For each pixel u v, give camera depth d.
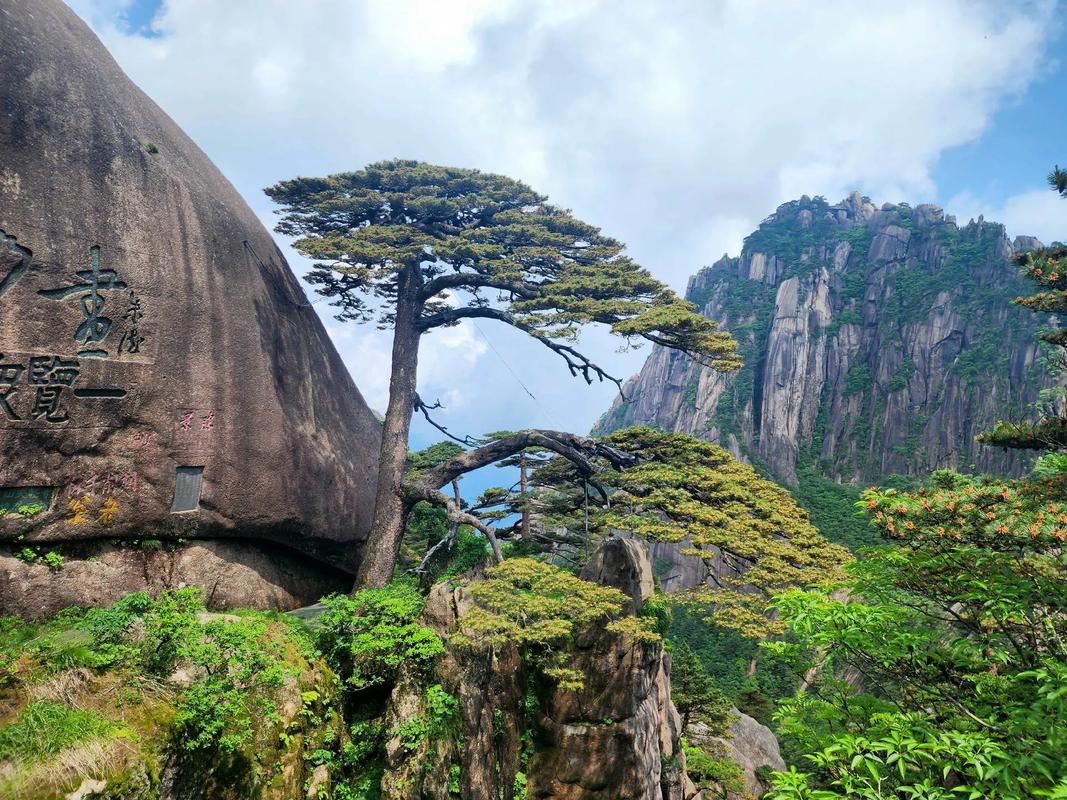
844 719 7.52
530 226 17.73
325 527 16.77
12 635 9.45
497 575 12.44
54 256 11.27
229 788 9.25
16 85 11.13
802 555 11.94
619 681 13.65
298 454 15.80
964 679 7.29
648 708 15.45
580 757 13.24
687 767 22.08
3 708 7.76
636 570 14.85
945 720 7.01
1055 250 11.12
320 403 17.61
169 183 13.55
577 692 13.48
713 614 11.08
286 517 15.35
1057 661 5.84
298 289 17.86
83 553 11.97
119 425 12.20
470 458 17.48
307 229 18.55
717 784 22.97
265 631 11.94
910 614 7.05
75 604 11.55
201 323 13.73
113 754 7.79
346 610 12.98
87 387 11.70
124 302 12.28
